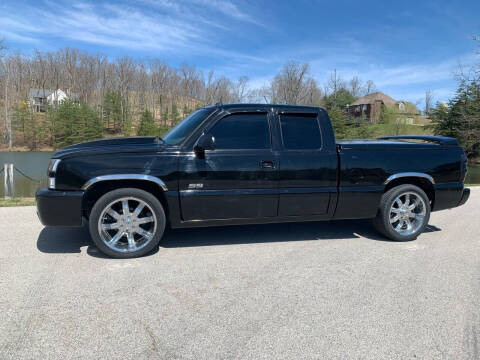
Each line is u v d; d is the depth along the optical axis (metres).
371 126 41.66
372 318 2.63
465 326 2.53
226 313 2.68
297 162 4.14
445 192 4.70
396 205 4.67
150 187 3.96
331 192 4.27
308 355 2.16
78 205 3.63
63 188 3.61
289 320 2.59
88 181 3.61
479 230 5.36
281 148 4.12
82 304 2.77
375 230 5.19
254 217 4.13
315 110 4.33
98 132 66.38
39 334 2.34
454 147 4.74
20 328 2.41
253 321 2.57
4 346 2.20
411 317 2.66
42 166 33.81
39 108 70.25
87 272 3.42
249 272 3.52
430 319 2.63
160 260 3.81
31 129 63.06
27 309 2.68
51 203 3.59
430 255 4.13
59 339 2.29
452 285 3.27
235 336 2.36
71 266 3.57
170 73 84.00
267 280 3.32
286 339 2.34
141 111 79.50
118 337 2.33
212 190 3.92
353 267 3.70
